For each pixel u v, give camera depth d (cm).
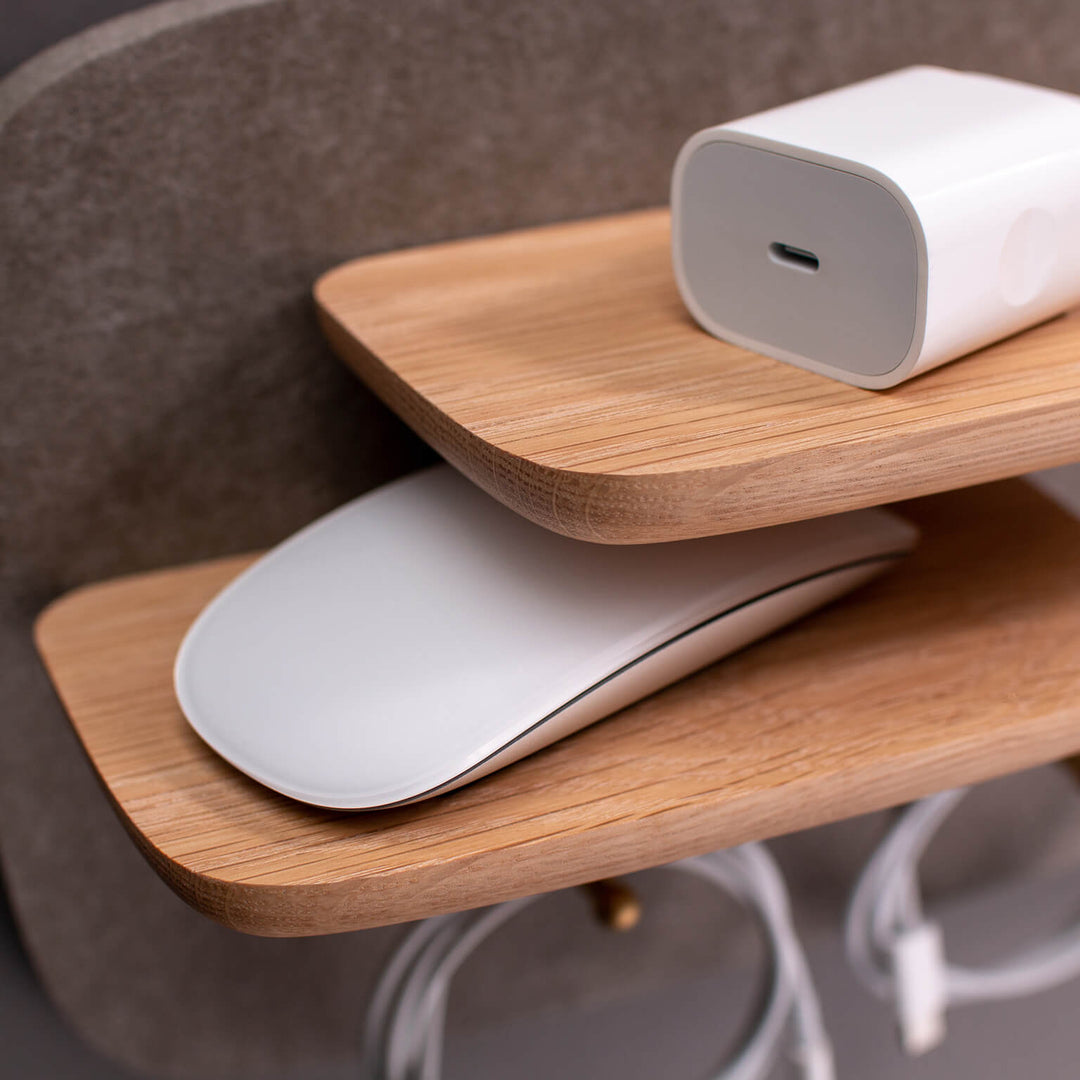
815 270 39
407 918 38
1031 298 40
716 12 55
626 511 34
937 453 36
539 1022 84
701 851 41
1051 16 60
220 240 52
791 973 62
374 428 59
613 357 43
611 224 57
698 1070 89
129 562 57
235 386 55
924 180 36
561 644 40
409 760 38
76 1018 68
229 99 50
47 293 50
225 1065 74
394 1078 59
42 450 53
